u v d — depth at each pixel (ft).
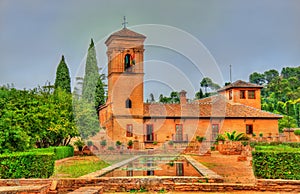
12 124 52.90
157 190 38.19
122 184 38.27
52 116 93.25
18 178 41.42
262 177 40.63
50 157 47.03
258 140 129.59
